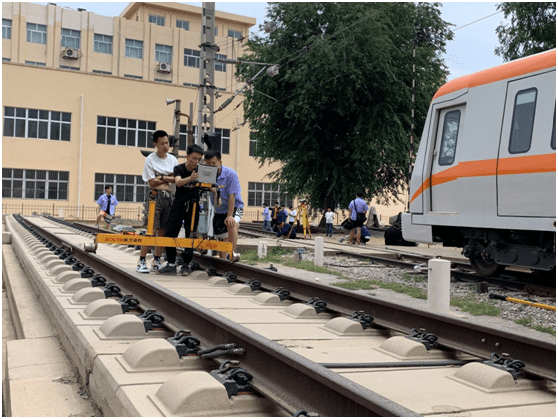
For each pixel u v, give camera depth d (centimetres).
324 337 458
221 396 293
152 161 805
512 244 893
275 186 3434
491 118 887
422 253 1658
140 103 4775
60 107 4494
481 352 400
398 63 2884
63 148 4519
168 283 754
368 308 529
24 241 1569
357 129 2781
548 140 785
